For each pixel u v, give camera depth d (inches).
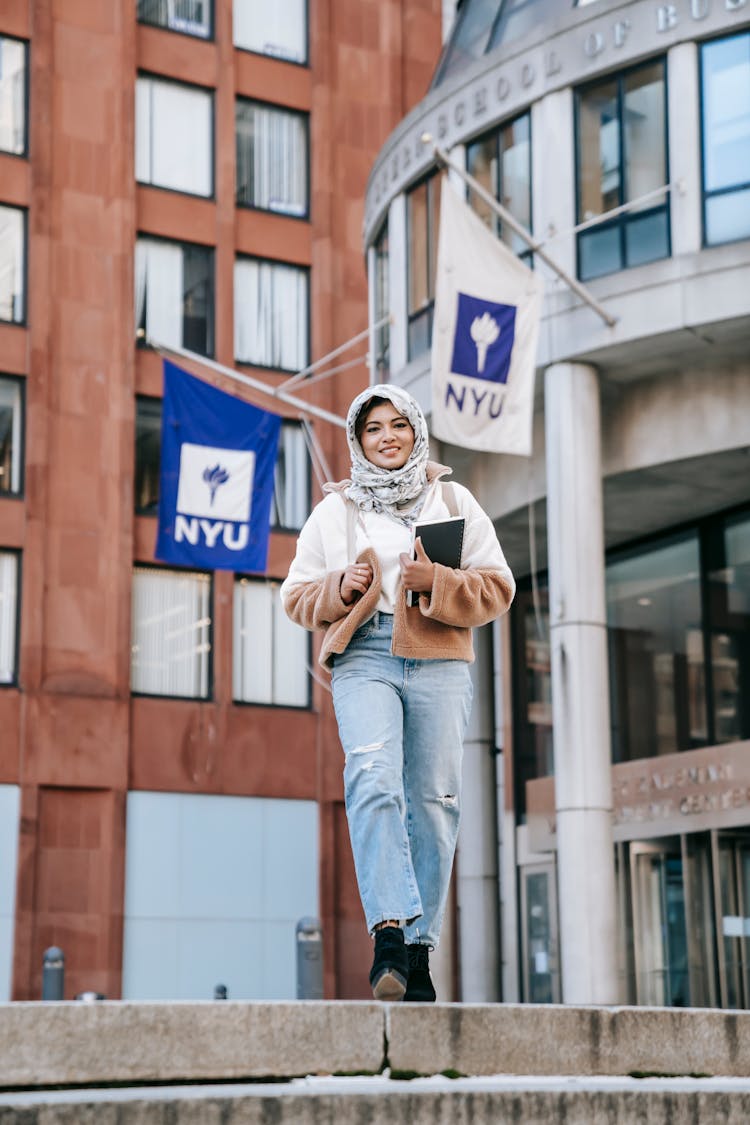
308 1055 182.1
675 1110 189.9
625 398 944.3
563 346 902.4
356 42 1624.0
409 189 1034.7
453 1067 189.8
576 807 893.8
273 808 1440.7
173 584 1455.5
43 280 1421.0
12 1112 156.6
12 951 1309.1
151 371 1472.7
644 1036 205.0
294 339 1556.3
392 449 230.4
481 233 844.0
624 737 1067.9
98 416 1422.2
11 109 1448.1
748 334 871.7
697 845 966.4
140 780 1387.8
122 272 1451.8
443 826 227.0
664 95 885.8
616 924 890.1
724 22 862.5
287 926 1425.9
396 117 1622.8
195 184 1529.3
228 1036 178.2
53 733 1355.8
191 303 1508.4
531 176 932.0
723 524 1023.6
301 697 1487.5
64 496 1400.1
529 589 1182.3
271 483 1058.7
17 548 1381.6
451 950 1108.5
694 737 1017.5
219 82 1545.3
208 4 1558.8
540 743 1149.1
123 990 1349.7
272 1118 166.4
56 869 1341.0
